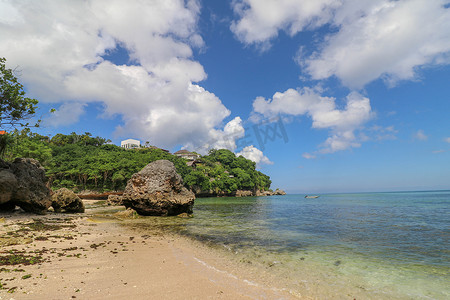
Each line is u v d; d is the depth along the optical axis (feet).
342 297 19.61
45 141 311.06
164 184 85.30
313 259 30.89
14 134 74.33
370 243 40.65
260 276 24.25
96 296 16.92
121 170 245.65
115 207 123.65
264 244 39.91
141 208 83.66
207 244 39.68
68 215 74.95
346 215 91.20
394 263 29.17
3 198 58.80
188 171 333.42
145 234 47.91
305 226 61.21
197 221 71.97
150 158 295.89
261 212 107.76
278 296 19.36
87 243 35.88
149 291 18.60
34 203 68.08
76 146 315.99
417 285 22.41
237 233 50.55
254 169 522.06
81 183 246.68
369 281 23.32
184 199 87.10
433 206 139.64
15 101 60.39
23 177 66.69
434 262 29.60
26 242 32.55
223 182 376.48
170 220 74.43
